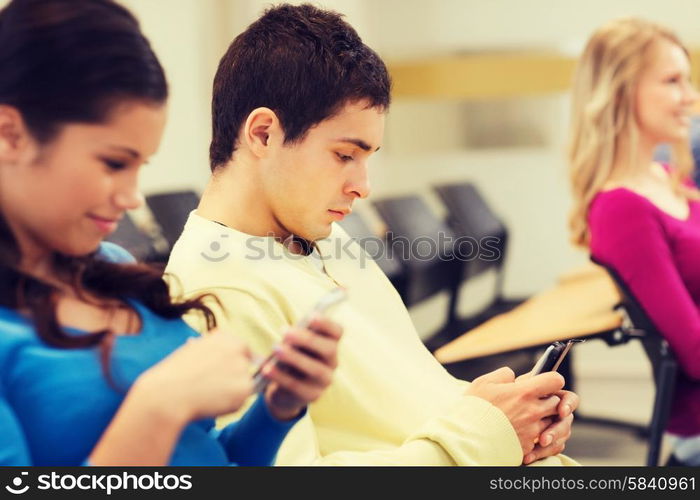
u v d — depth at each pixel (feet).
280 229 3.86
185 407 2.25
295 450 3.27
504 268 15.70
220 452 2.83
